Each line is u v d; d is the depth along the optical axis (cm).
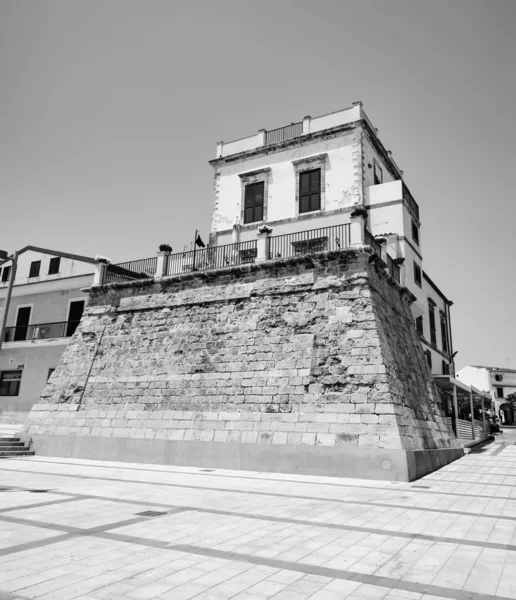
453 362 3600
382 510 896
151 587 474
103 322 2198
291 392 1611
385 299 1866
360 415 1471
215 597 450
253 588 475
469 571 539
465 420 3734
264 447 1535
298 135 2520
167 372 1895
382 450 1375
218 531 706
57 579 492
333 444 1452
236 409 1677
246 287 1900
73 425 1953
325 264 1775
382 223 2303
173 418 1773
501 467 1681
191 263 2214
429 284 3034
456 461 1873
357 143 2331
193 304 1995
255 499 994
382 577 516
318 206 2364
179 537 668
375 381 1504
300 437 1511
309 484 1242
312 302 1739
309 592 468
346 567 549
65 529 705
